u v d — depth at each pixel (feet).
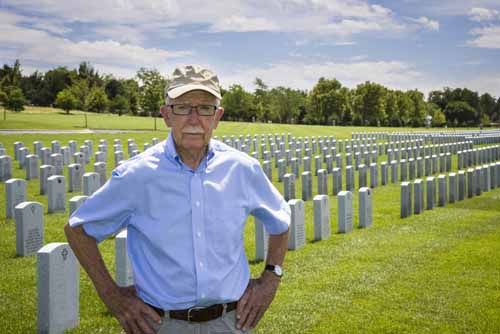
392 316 26.96
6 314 26.45
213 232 11.27
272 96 420.77
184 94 11.19
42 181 65.00
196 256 11.10
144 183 11.16
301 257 37.86
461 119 482.69
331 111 401.90
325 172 66.90
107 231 11.46
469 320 26.53
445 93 531.09
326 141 131.85
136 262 11.56
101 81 442.50
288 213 12.73
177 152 11.41
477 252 39.34
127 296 11.43
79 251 11.41
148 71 197.47
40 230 38.75
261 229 37.19
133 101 347.36
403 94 436.35
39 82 448.65
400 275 33.60
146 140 146.30
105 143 106.11
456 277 33.24
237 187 11.70
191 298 11.19
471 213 56.29
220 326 11.55
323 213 43.57
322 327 25.66
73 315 24.94
